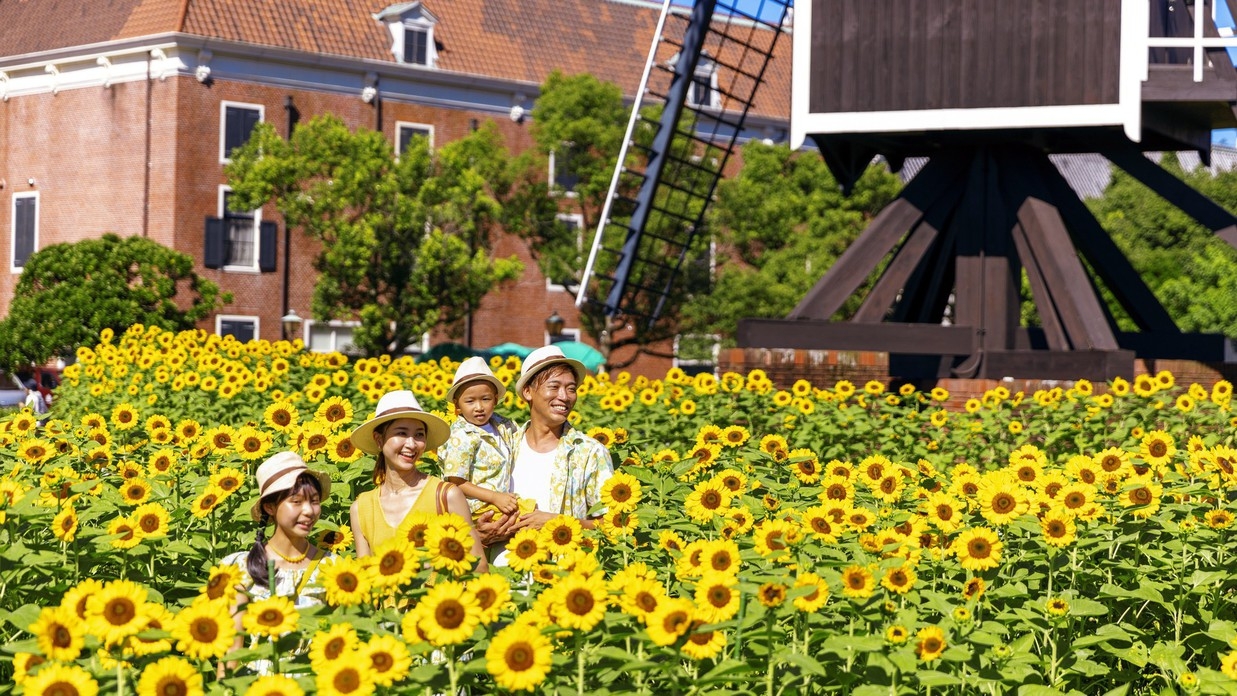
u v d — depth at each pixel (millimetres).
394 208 33031
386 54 39125
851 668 4668
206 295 29609
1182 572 5844
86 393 14555
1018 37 15031
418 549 4461
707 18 20547
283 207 32812
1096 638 5094
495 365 14141
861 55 15555
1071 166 55469
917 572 5652
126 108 37031
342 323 38312
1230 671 4445
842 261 16438
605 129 34500
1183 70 14656
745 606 4543
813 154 36500
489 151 35219
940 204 16625
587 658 4383
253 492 7125
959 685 4812
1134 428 11711
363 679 3691
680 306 34594
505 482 6234
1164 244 44594
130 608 3922
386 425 5570
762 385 12461
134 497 6145
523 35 42406
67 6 39094
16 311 27859
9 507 5641
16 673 3883
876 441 11641
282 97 37438
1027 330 17922
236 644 4605
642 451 9344
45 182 38594
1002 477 6043
